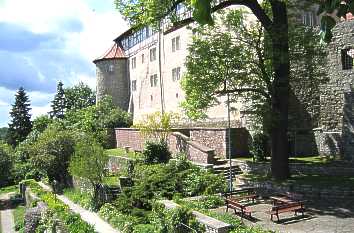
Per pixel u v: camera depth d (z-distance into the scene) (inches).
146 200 928.3
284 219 681.0
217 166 1114.1
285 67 877.8
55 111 3363.7
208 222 632.4
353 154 970.7
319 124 1078.4
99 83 2416.3
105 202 1065.5
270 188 877.8
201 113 947.3
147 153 1268.5
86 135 1662.2
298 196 799.7
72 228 817.5
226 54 877.8
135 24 895.1
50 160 1590.8
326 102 1065.5
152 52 1972.2
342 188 779.4
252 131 1184.8
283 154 897.5
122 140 1844.2
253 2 850.1
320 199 792.9
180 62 1684.3
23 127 3058.6
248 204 795.4
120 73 2358.5
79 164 1164.5
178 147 1301.7
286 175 898.1
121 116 2043.6
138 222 834.8
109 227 879.1
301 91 1107.9
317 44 898.1
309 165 951.0
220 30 1091.9
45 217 1005.8
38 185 1694.1
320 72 973.2
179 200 826.2
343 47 1021.8
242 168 1096.2
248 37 904.9
